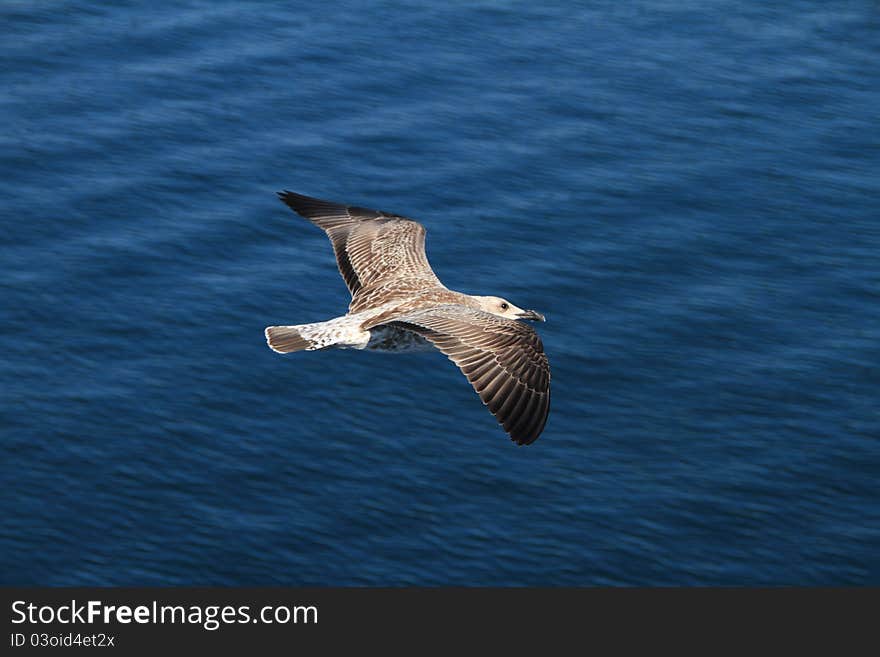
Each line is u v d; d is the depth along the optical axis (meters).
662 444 37.44
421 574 33.72
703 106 51.38
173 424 37.59
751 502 35.81
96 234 43.78
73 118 49.09
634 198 46.06
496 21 56.31
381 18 56.00
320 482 36.03
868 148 49.44
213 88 51.03
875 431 37.88
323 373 39.50
